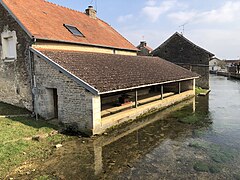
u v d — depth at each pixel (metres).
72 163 6.08
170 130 9.43
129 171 5.69
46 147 7.02
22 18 10.36
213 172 5.66
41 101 9.60
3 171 5.41
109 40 16.50
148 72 13.22
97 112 8.35
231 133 9.02
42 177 5.28
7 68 11.26
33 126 8.56
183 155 6.75
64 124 8.90
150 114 12.43
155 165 6.05
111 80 9.27
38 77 9.54
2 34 11.05
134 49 18.97
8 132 7.64
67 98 8.65
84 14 18.48
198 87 24.16
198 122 10.77
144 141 8.03
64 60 9.44
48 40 10.49
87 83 7.89
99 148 7.23
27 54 10.02
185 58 25.38
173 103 15.58
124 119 10.29
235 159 6.46
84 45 13.35
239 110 13.62
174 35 25.89
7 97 11.65
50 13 13.54
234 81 37.34
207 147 7.43
